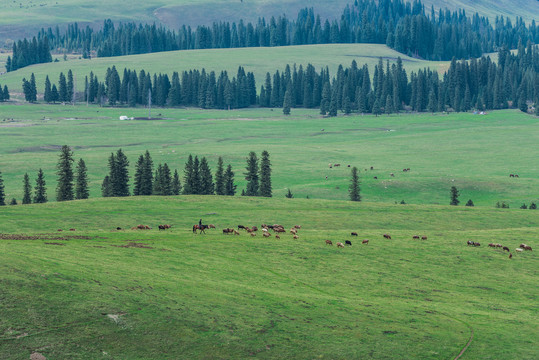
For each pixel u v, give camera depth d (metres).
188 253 73.12
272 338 47.25
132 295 50.25
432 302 63.06
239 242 82.75
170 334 45.72
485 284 71.94
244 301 54.19
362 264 76.88
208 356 43.84
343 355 45.97
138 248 72.19
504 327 55.38
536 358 47.91
